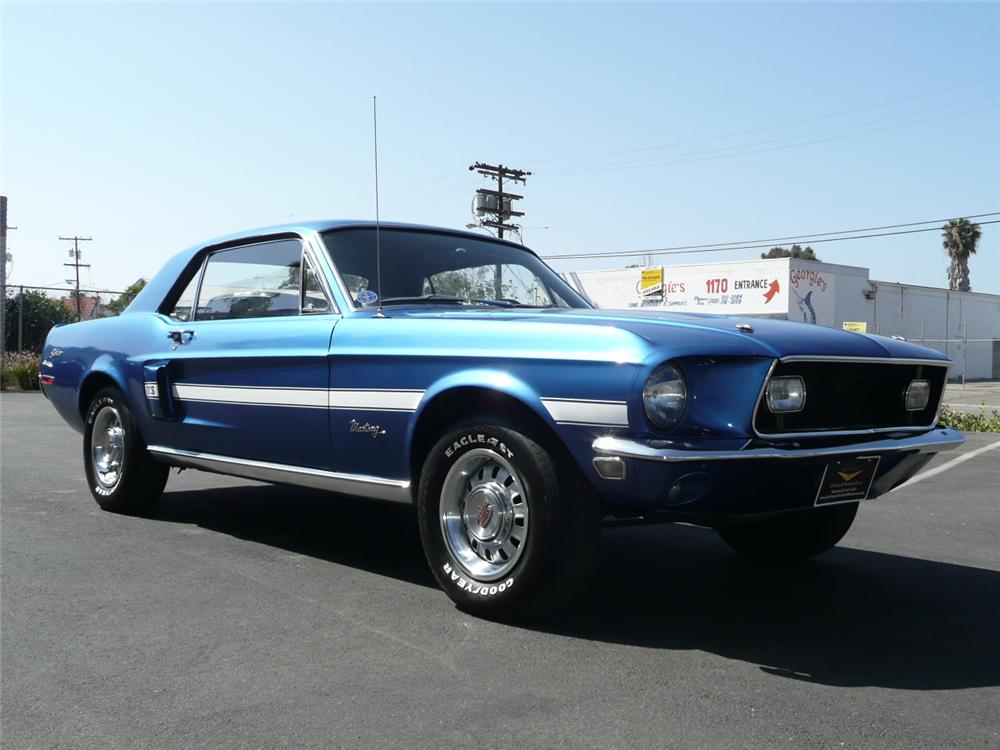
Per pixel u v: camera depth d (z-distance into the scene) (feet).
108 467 17.94
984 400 95.91
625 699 8.95
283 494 20.34
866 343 11.34
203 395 15.26
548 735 8.13
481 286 15.03
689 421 9.98
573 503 10.59
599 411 10.06
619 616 11.68
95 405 17.95
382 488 12.59
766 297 122.93
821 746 7.96
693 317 11.71
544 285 15.89
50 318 82.38
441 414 12.03
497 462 11.18
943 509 20.43
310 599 12.20
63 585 12.78
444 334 11.75
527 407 10.94
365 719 8.43
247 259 15.49
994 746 8.01
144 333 16.84
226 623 11.17
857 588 13.33
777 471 10.02
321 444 13.26
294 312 14.23
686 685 9.34
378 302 13.48
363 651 10.21
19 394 60.29
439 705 8.76
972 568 14.67
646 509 10.07
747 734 8.19
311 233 14.30
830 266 128.06
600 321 10.87
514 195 113.70
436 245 15.10
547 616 11.22
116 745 7.89
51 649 10.24
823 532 13.96
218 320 15.56
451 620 11.35
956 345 154.81
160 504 18.95
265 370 14.03
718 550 15.72
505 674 9.57
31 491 20.59
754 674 9.69
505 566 11.04
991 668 9.98
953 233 175.63
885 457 11.08
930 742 8.07
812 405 10.77
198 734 8.11
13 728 8.23
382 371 12.31
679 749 7.88
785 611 12.07
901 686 9.41
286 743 7.93
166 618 11.35
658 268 134.31
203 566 13.89
